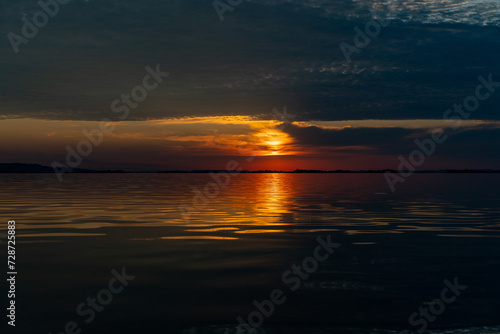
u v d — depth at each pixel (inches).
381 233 401.1
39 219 496.1
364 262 282.4
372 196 935.0
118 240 360.5
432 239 369.4
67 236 379.9
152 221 482.6
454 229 429.1
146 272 255.1
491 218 522.0
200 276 246.7
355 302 201.8
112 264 274.5
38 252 310.5
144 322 176.6
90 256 297.3
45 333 164.7
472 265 273.4
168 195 935.7
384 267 268.1
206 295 212.1
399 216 541.3
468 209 637.9
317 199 840.9
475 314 185.6
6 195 930.7
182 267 267.3
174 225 450.6
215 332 166.6
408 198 873.5
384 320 178.9
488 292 216.7
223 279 240.8
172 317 182.2
